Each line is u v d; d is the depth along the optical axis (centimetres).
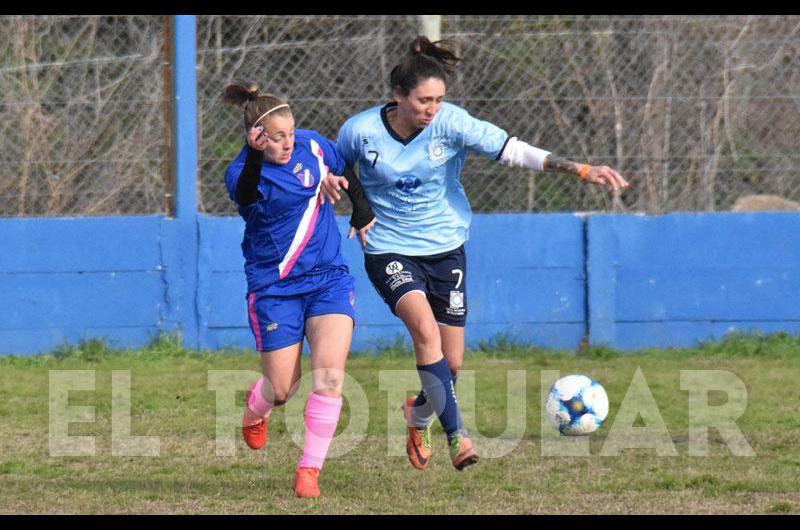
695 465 2073
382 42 3497
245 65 3472
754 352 3422
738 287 3550
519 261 3503
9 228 3362
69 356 3331
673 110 3562
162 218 3416
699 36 3553
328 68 3491
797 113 3594
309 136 1909
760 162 3600
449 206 2048
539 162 1948
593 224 3503
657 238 3522
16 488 1923
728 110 3578
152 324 3425
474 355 3397
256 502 1822
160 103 3441
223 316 3447
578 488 1906
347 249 3466
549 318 3519
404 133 1973
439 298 2055
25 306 3372
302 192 1870
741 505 1783
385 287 1997
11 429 2412
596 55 3531
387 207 2019
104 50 3431
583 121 3550
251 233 1900
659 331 3541
